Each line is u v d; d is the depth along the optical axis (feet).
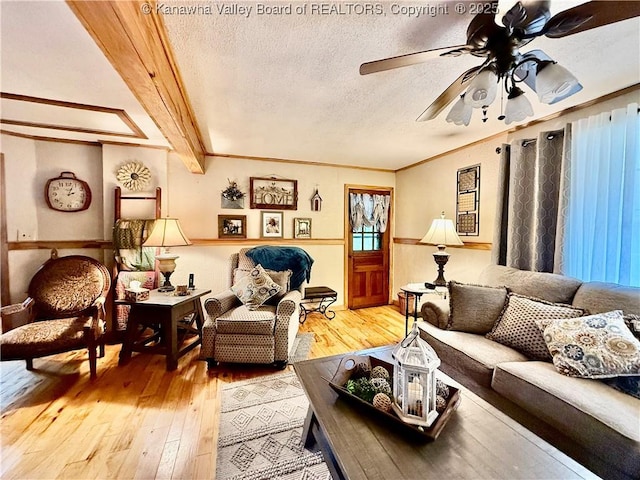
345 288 14.94
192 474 4.73
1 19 4.23
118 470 4.78
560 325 5.57
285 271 10.14
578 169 7.53
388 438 3.52
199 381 7.67
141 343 8.91
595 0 3.09
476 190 10.89
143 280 10.52
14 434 5.58
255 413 6.32
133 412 6.30
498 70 4.31
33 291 8.84
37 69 5.65
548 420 4.63
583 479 2.91
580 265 7.54
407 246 14.89
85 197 10.53
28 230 9.82
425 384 3.62
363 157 13.19
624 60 5.60
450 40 4.91
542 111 8.14
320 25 4.51
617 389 4.59
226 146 11.38
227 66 5.65
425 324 7.95
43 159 10.05
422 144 11.19
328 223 14.52
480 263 10.77
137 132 9.39
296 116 8.29
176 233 9.66
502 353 6.12
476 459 3.18
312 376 5.08
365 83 6.36
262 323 8.28
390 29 4.63
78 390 7.14
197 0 3.98
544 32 3.70
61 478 4.62
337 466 4.03
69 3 3.06
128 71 4.42
